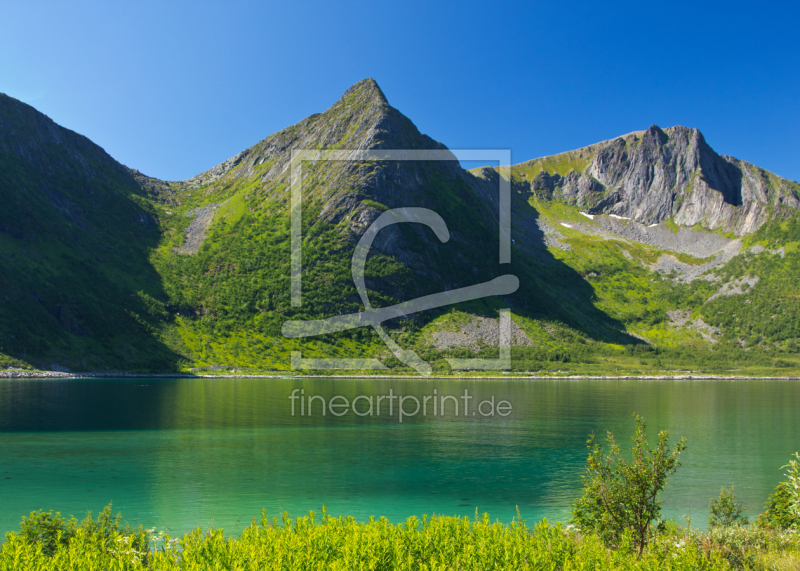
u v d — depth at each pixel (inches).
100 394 4330.7
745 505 1379.2
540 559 528.1
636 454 644.7
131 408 3464.6
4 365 5885.8
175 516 1200.2
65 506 1273.4
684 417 3484.3
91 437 2373.3
